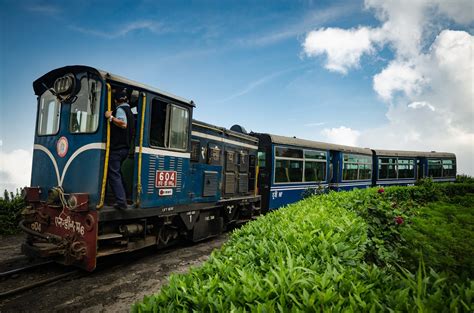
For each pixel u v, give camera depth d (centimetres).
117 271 514
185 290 201
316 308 172
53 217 515
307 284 194
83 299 406
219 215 816
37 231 539
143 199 536
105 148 480
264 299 183
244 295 190
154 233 604
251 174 1084
